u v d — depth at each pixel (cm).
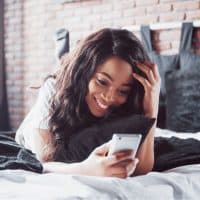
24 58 402
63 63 147
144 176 121
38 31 386
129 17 316
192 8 282
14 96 412
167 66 277
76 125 139
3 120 416
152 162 133
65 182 110
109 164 119
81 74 139
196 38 276
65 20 360
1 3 414
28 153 142
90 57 137
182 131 263
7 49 416
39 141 143
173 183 120
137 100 139
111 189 106
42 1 380
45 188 108
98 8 335
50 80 152
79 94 139
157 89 139
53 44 372
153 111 139
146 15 306
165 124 273
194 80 260
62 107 141
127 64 136
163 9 296
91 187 106
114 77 135
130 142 116
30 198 102
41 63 385
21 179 115
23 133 165
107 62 135
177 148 153
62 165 130
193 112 259
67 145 138
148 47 295
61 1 358
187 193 120
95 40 139
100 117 139
